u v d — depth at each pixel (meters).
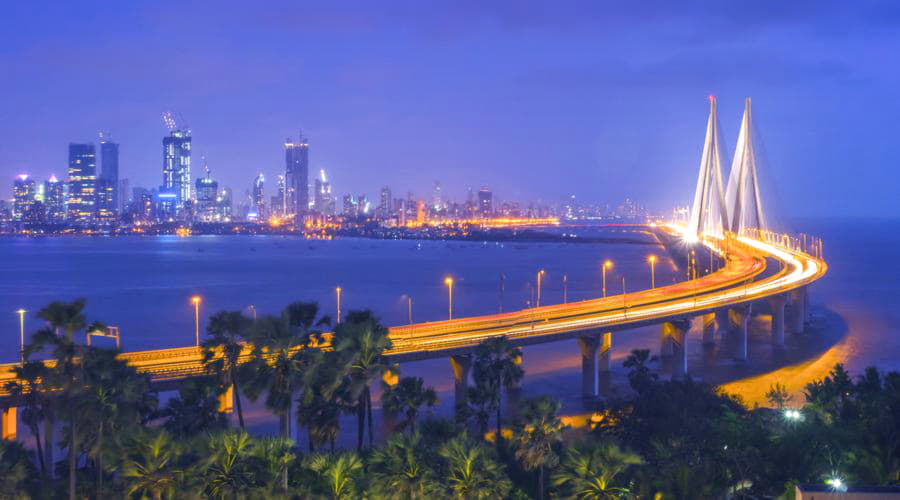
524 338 103.25
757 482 52.53
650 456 61.09
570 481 42.41
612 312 129.12
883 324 176.88
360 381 54.62
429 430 52.53
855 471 50.59
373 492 41.28
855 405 68.06
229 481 41.69
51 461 61.19
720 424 61.72
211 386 56.72
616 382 113.19
